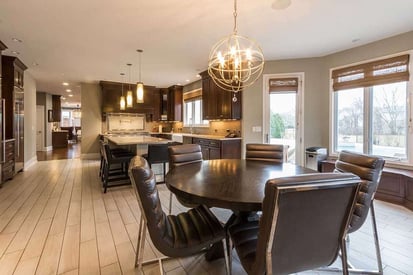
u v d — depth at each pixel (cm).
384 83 375
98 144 764
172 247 142
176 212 302
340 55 435
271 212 105
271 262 113
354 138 426
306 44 397
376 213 296
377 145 394
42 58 475
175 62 503
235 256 201
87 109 749
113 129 785
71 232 243
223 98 536
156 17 300
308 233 117
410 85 348
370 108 401
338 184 109
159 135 825
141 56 461
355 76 413
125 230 248
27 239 228
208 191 151
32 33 350
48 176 495
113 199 347
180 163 257
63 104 1564
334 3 268
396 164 364
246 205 134
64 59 482
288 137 489
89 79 693
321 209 114
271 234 108
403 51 354
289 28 333
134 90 777
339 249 129
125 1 263
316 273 182
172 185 165
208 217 175
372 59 389
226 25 323
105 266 188
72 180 460
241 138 521
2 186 415
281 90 484
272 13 290
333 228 122
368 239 232
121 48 416
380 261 179
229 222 183
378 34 358
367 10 284
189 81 730
